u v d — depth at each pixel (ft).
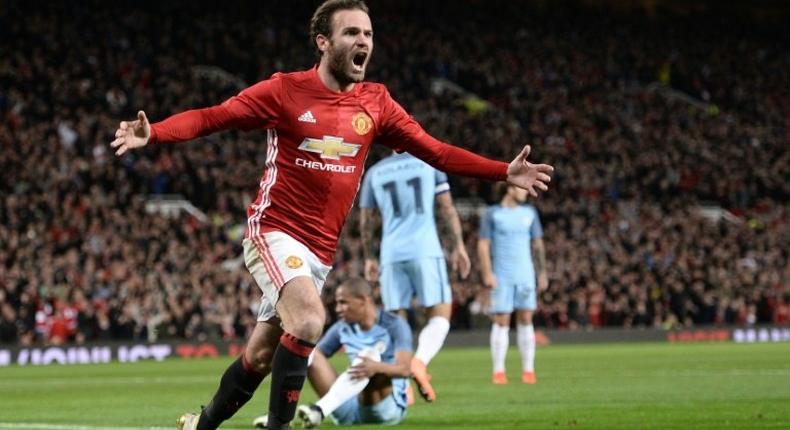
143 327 104.17
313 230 24.82
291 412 23.85
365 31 24.44
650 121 185.78
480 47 192.65
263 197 24.86
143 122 21.90
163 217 120.47
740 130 190.80
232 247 120.57
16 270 100.99
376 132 25.41
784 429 33.24
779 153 189.16
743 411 39.45
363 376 33.63
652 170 171.22
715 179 174.81
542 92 184.24
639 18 220.84
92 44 151.02
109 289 104.68
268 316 24.68
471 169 25.63
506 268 58.85
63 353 97.55
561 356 94.84
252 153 142.00
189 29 166.40
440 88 184.85
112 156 131.34
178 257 112.68
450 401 46.03
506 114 176.76
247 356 25.02
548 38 202.80
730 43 219.41
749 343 127.13
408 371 34.81
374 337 35.40
